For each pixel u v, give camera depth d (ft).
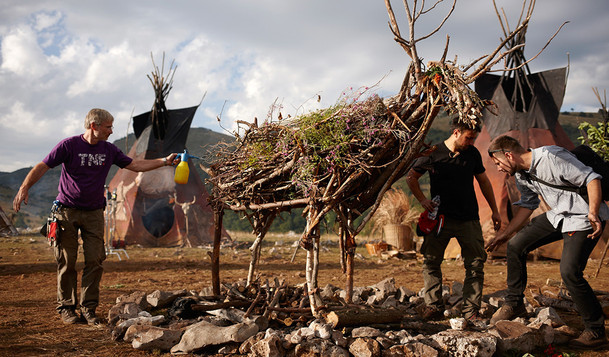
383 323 11.35
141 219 50.75
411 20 10.97
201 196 53.26
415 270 28.25
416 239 42.93
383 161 11.60
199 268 29.30
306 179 10.98
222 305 12.23
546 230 11.49
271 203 11.84
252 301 12.51
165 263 32.32
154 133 53.52
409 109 11.39
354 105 11.08
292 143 11.41
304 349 9.34
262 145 12.01
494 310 14.11
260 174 12.12
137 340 10.48
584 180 10.38
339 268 28.53
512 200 34.40
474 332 10.34
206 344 10.17
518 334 10.39
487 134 38.29
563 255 10.81
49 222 13.39
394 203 39.83
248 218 13.29
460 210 13.01
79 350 10.39
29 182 12.83
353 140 10.79
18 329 12.30
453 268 29.14
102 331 12.15
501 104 37.47
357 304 11.91
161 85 53.36
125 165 14.24
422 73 11.12
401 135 11.00
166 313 13.88
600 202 10.07
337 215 11.51
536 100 36.94
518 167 11.27
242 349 9.93
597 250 33.17
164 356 10.12
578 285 10.56
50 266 29.71
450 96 10.66
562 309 15.02
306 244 11.14
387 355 9.33
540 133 36.37
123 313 12.71
